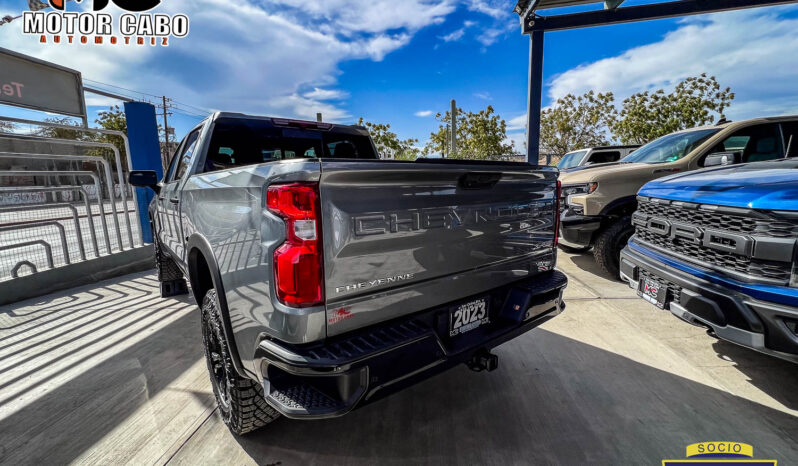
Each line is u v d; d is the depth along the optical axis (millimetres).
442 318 1862
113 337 3430
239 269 1665
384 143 26266
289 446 1997
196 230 2234
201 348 3197
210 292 2119
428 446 1974
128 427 2178
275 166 1474
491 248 2059
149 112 6672
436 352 1719
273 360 1470
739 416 2156
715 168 2994
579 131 29906
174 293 4617
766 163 2680
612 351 2947
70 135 15938
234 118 2898
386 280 1607
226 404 2078
